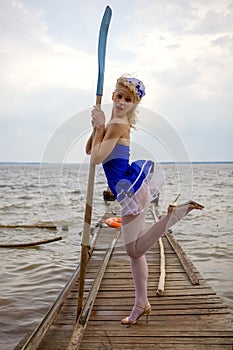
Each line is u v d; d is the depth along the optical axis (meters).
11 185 35.69
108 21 3.11
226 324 3.26
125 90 2.83
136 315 3.23
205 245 8.83
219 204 18.36
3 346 3.83
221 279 6.18
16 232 10.52
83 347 2.91
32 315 4.60
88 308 3.54
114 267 5.26
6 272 6.46
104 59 3.04
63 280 6.00
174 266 5.24
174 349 2.84
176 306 3.70
